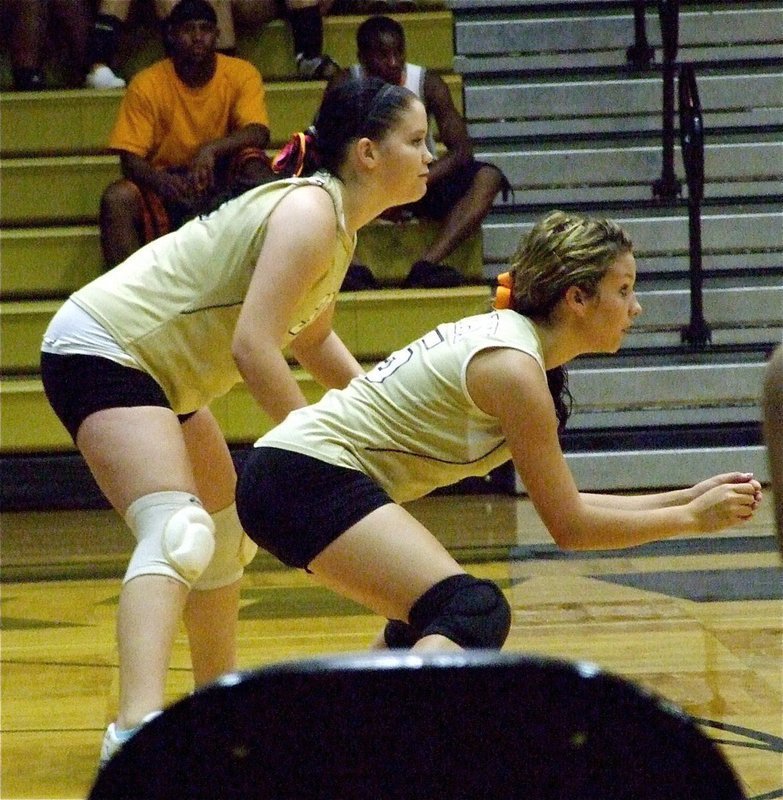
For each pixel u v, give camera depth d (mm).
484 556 15758
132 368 8188
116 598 14234
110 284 8352
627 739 3355
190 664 11242
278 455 7500
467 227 21141
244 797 3438
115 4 23797
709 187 23156
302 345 9320
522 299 7570
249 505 7547
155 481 7855
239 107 21656
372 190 8258
